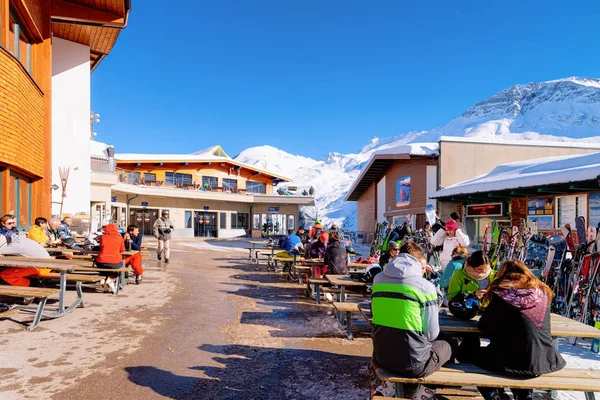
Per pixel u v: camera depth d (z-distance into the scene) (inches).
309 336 199.2
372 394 127.8
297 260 384.5
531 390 118.0
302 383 142.2
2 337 175.8
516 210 556.4
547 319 114.4
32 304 234.1
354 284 233.0
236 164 1457.9
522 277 118.3
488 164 732.0
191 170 1369.3
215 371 150.2
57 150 582.2
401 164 890.1
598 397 135.9
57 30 572.4
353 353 175.2
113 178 899.4
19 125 335.3
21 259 215.9
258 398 129.6
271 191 1598.2
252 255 637.9
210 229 1379.2
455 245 245.9
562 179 421.7
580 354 182.5
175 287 316.8
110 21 502.3
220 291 310.5
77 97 607.8
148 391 131.0
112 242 274.5
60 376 138.9
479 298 143.5
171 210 1272.1
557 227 493.7
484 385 108.7
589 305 221.0
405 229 493.7
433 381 109.9
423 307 112.7
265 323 220.5
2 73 298.7
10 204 342.6
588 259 229.0
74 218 566.9
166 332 194.4
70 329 192.1
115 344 173.6
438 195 687.7
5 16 313.3
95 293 278.8
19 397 122.3
